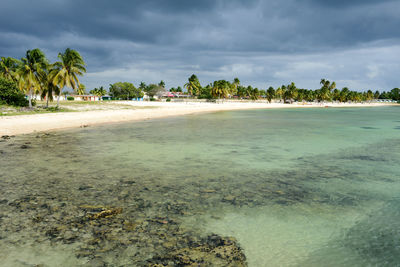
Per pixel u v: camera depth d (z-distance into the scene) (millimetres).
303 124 36781
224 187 9805
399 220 7148
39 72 47156
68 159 14156
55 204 7961
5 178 10570
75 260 5180
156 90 142000
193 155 15562
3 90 44281
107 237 6066
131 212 7480
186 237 6148
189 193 9125
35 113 40812
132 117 44500
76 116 39688
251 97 165750
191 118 46625
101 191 9211
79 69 51094
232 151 16859
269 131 27891
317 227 6746
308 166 13117
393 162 14031
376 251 5668
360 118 51031
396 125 35719
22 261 5133
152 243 5852
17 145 17922
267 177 11188
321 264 5219
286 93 172750
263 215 7422
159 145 18828
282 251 5660
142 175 11273
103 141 20266
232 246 5785
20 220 6836
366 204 8273
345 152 16781
